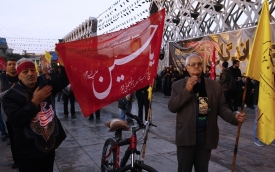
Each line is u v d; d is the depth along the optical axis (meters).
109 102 3.54
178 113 3.15
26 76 2.82
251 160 5.13
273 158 5.25
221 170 4.60
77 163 4.99
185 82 3.18
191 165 3.12
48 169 3.04
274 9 13.76
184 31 22.45
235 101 10.75
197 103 3.05
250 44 12.67
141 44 3.57
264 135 2.95
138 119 3.34
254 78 2.96
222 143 6.30
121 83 3.58
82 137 6.86
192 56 3.11
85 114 3.45
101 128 7.90
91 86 3.47
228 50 14.06
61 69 3.31
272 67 2.90
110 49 3.56
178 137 3.10
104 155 4.20
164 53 21.66
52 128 2.89
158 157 5.23
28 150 2.77
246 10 14.30
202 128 3.08
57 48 3.34
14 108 2.72
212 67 12.68
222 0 17.92
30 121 2.77
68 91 9.41
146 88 8.17
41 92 2.71
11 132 3.06
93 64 3.47
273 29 11.20
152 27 3.56
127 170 3.18
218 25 17.17
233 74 10.35
